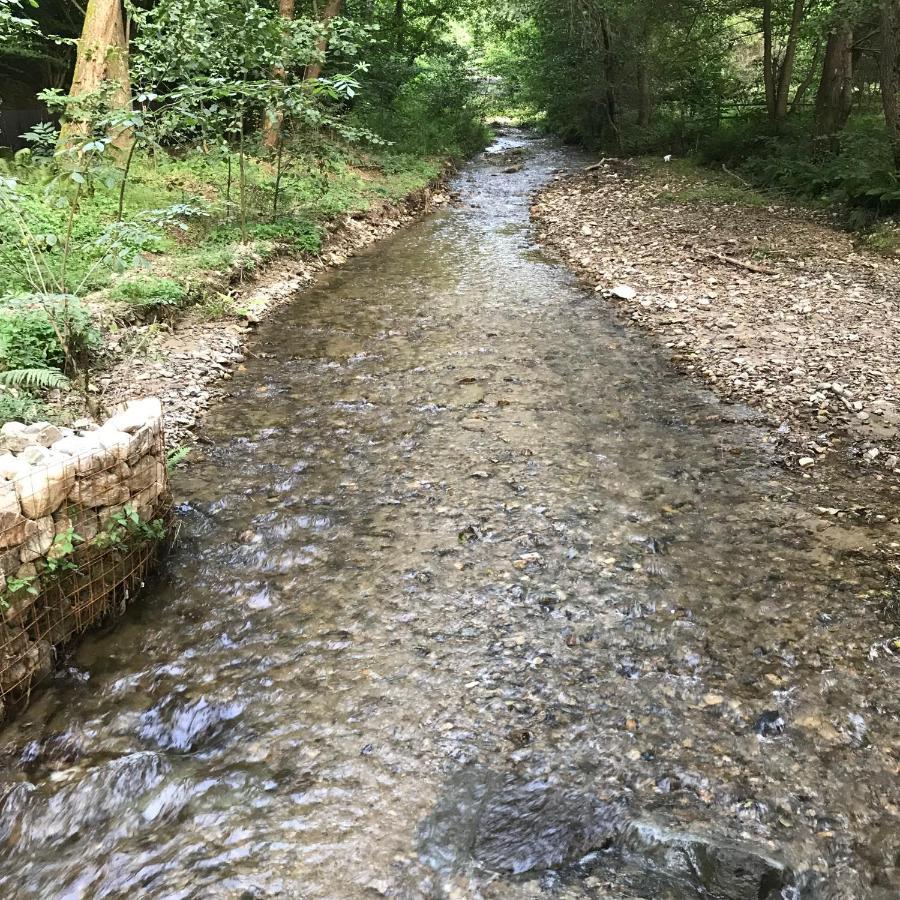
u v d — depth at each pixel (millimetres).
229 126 11070
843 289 9508
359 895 2486
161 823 2754
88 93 7406
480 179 21734
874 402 6289
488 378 7105
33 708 3258
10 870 2600
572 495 5051
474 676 3469
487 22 30953
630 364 7488
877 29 16234
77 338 6355
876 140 13945
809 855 2623
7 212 6434
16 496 3154
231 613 3902
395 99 23109
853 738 3113
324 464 5480
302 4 18031
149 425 4066
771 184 16750
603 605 3963
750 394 6637
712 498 5016
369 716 3236
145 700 3326
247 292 9422
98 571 3691
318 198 13000
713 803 2828
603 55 24812
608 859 2631
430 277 10961
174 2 9250
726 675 3473
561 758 3031
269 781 2918
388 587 4109
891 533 4547
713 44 23062
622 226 14188
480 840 2691
